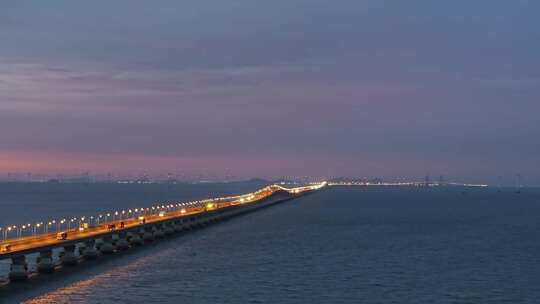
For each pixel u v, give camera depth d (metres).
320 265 99.56
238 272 91.12
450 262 106.12
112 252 110.88
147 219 143.50
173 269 92.69
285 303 71.56
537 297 77.94
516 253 119.50
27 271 82.75
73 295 73.31
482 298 77.06
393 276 90.62
